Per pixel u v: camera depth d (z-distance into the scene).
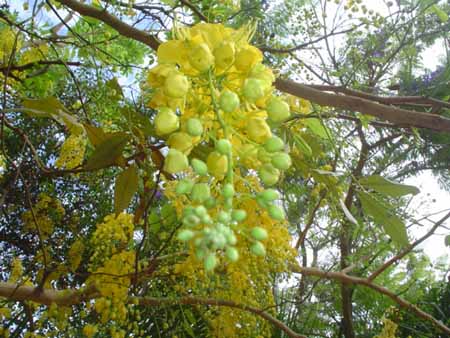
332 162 0.76
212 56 0.27
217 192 0.28
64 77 1.12
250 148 0.27
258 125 0.27
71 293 0.76
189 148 0.27
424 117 0.45
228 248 0.20
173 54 0.28
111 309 0.75
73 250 0.91
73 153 0.97
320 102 0.47
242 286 0.67
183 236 0.20
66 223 1.25
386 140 1.10
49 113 0.57
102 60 0.83
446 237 0.69
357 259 1.06
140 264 0.76
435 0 0.76
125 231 0.80
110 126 0.74
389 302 1.19
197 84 0.28
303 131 0.63
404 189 0.48
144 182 0.57
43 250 0.74
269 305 0.76
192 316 0.81
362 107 0.46
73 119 0.58
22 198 1.12
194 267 0.72
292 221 1.00
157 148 0.51
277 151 0.26
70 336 0.78
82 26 0.98
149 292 0.84
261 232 0.23
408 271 1.20
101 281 0.74
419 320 1.24
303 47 0.70
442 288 1.32
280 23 0.86
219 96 0.28
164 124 0.26
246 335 0.78
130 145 0.55
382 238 0.99
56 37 0.87
